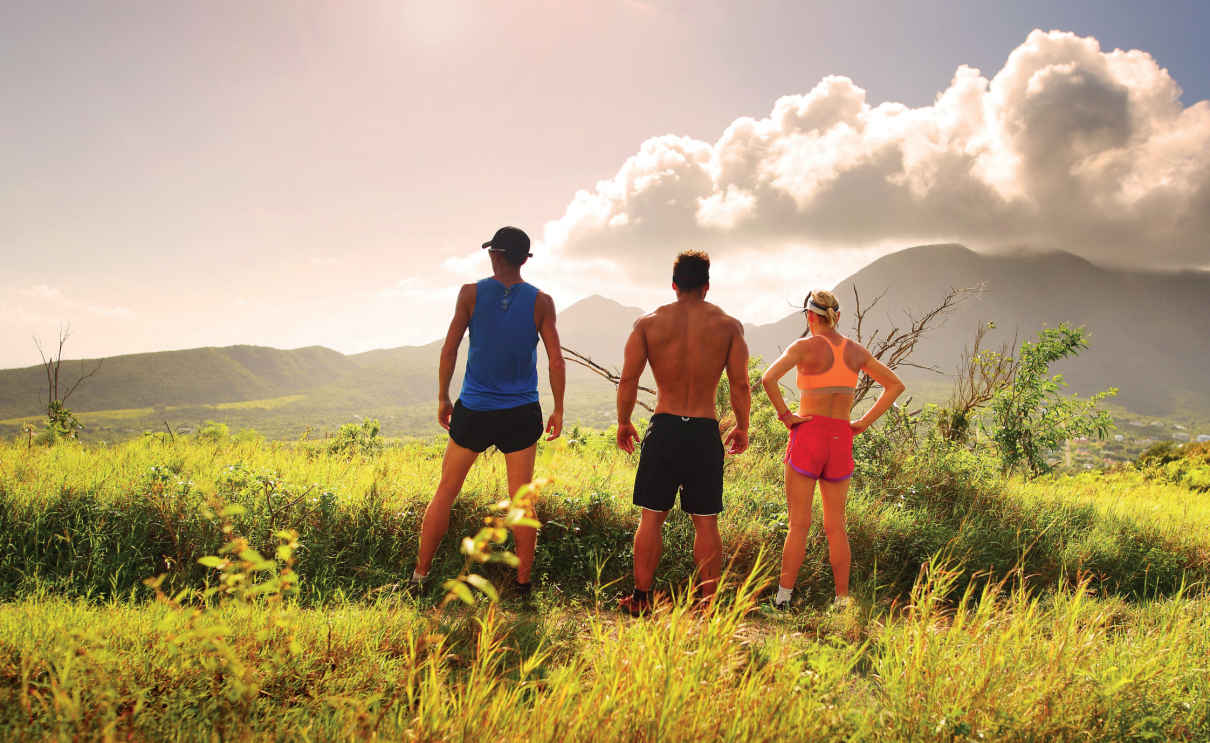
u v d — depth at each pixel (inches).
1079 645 104.8
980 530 221.6
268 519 168.4
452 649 108.1
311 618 110.0
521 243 156.9
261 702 80.7
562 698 77.5
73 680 73.6
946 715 86.0
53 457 224.4
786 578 162.2
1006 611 119.6
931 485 266.8
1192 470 590.9
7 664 84.4
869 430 305.7
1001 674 96.7
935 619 114.0
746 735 76.0
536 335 158.9
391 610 128.4
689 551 185.2
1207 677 104.0
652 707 76.7
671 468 153.6
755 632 135.3
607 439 364.8
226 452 263.0
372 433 327.3
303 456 266.5
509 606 149.6
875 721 86.7
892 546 202.8
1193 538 237.8
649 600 151.9
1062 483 389.4
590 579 174.2
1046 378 389.4
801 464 164.4
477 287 157.6
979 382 397.7
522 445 157.3
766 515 215.0
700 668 84.7
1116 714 91.0
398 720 75.1
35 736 68.5
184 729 74.8
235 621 93.0
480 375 154.6
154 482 170.9
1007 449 380.8
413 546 173.6
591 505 195.3
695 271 159.5
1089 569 205.9
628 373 161.5
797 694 85.6
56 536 155.7
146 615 103.0
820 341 169.3
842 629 141.0
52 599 129.0
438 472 225.0
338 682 89.0
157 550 158.6
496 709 75.4
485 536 56.8
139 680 82.0
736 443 162.1
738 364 157.1
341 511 177.6
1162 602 177.9
